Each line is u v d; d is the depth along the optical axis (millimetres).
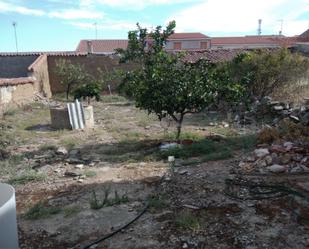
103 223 4305
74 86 19547
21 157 7605
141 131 10094
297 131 6973
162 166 6484
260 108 11422
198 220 4195
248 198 4723
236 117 11328
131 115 13078
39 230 4246
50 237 4074
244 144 7488
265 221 4105
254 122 10734
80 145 8680
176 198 4891
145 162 6895
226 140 8234
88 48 32469
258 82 12922
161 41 9508
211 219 4219
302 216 4172
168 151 7289
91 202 4816
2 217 3211
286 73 12703
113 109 14805
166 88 7605
